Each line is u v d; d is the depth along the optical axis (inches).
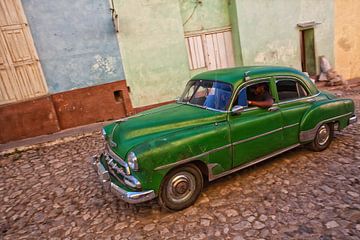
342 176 160.9
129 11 327.3
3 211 168.6
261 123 159.9
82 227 142.7
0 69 290.4
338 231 117.4
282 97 172.6
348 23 463.2
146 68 348.2
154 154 127.2
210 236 123.3
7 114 296.5
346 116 199.2
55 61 309.9
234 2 379.9
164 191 135.6
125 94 344.8
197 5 373.4
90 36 318.3
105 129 165.6
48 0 296.2
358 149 194.2
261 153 165.0
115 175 144.1
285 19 416.8
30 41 296.7
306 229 120.9
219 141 145.7
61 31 306.7
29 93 305.7
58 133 310.5
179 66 363.3
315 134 185.3
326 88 425.7
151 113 167.3
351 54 478.6
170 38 351.6
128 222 141.2
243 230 124.9
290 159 189.0
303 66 467.8
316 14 437.7
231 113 151.1
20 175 221.1
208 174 147.0
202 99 166.9
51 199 176.4
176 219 137.8
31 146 276.4
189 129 142.5
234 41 402.6
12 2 284.5
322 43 451.5
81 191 181.6
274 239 117.2
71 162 235.0
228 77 160.9
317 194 145.6
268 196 148.7
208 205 145.9
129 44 335.3
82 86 325.1
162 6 339.9
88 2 310.5
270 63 420.5
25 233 143.7
